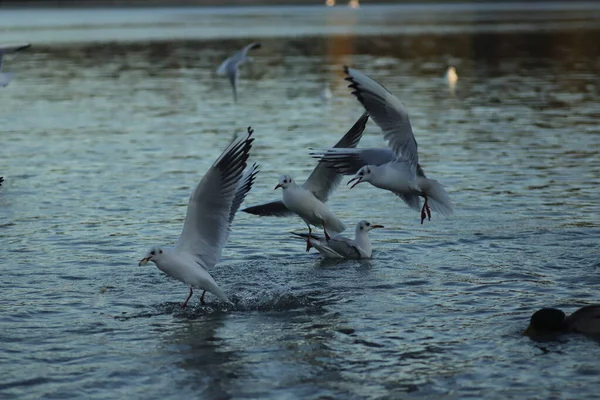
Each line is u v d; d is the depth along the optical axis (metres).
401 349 10.78
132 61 53.12
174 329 11.62
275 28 82.69
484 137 26.48
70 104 35.75
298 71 46.75
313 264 14.59
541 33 68.69
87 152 25.16
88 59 54.53
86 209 18.47
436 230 16.44
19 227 17.02
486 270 13.91
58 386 9.87
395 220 17.33
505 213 17.53
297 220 17.53
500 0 162.25
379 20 97.62
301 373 10.15
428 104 33.81
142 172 22.27
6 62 53.12
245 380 9.99
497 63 49.00
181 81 43.06
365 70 46.31
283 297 12.81
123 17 110.38
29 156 24.61
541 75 42.62
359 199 19.19
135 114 32.75
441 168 22.09
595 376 9.83
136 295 13.06
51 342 11.17
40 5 159.50
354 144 14.08
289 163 22.95
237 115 32.03
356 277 13.79
